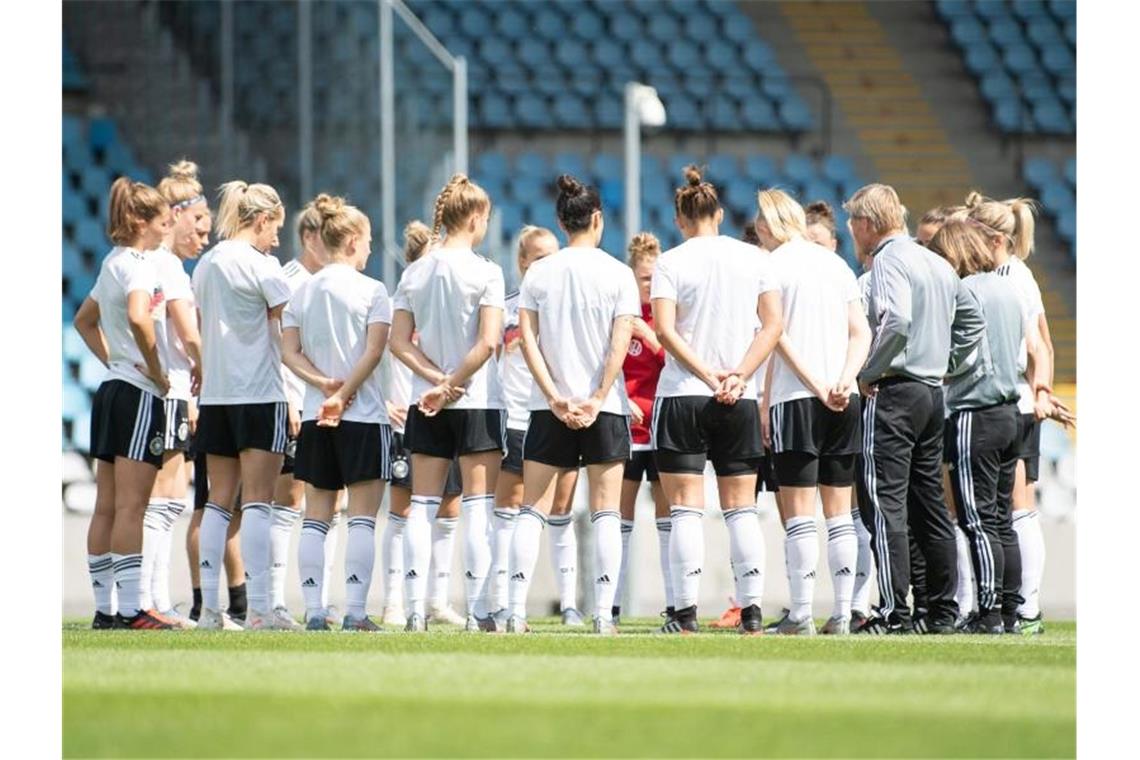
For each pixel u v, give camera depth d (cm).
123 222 2612
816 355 2580
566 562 2848
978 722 1420
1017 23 8681
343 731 1341
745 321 2538
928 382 2614
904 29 8725
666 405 2528
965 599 2992
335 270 2653
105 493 2686
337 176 4784
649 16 8412
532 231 3036
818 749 1280
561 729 1359
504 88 7919
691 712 1455
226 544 2939
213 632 2512
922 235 3056
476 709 1464
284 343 2642
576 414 2506
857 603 3003
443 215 2681
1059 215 7950
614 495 2561
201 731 1341
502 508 2952
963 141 8244
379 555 4347
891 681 1692
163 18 6250
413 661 1886
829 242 2972
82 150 6650
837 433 2594
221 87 5709
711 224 2581
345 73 4731
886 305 2581
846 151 8131
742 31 8469
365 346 2642
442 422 2659
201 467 3025
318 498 2659
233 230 2706
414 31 4547
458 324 2638
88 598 4416
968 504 2709
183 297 2673
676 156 7938
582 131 7881
